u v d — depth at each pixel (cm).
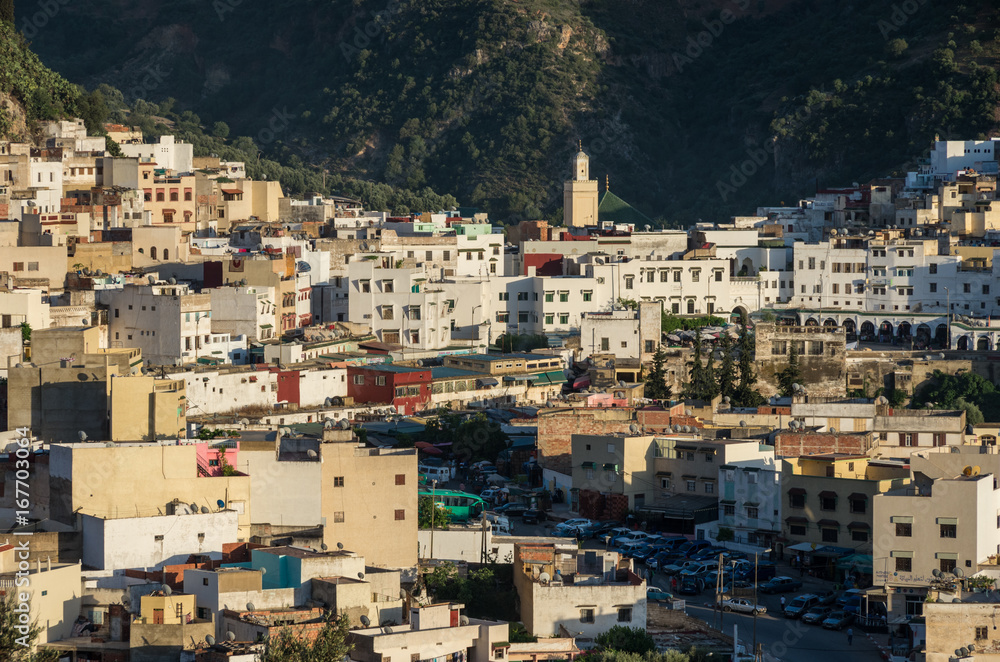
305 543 18988
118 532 17662
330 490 19238
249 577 16262
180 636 15450
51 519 18338
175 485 18412
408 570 19012
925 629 18100
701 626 19638
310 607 16338
